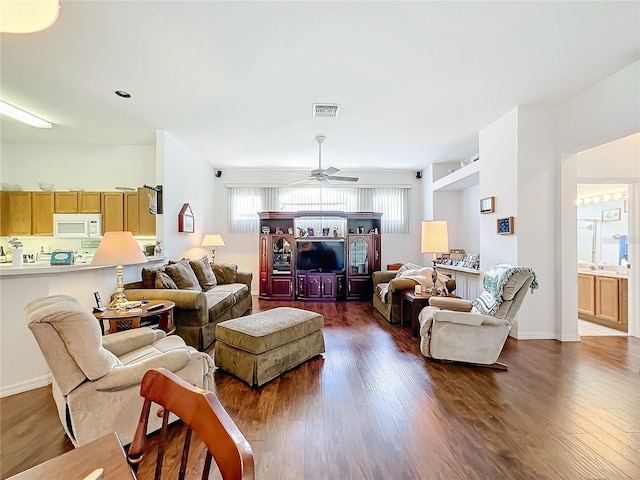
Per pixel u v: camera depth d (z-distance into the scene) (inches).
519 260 149.3
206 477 28.4
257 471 65.6
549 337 150.7
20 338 100.7
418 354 133.2
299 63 109.9
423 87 128.1
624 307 166.1
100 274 129.6
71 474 28.4
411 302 169.5
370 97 136.6
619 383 104.9
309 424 82.5
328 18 87.5
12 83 122.3
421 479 63.3
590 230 214.4
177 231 194.1
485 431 79.0
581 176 157.8
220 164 258.1
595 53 105.7
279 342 111.4
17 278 100.7
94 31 91.7
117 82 122.0
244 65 110.9
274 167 268.4
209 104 142.3
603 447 72.8
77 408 66.6
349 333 163.2
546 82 125.4
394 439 76.0
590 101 130.5
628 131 116.8
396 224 280.5
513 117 150.9
